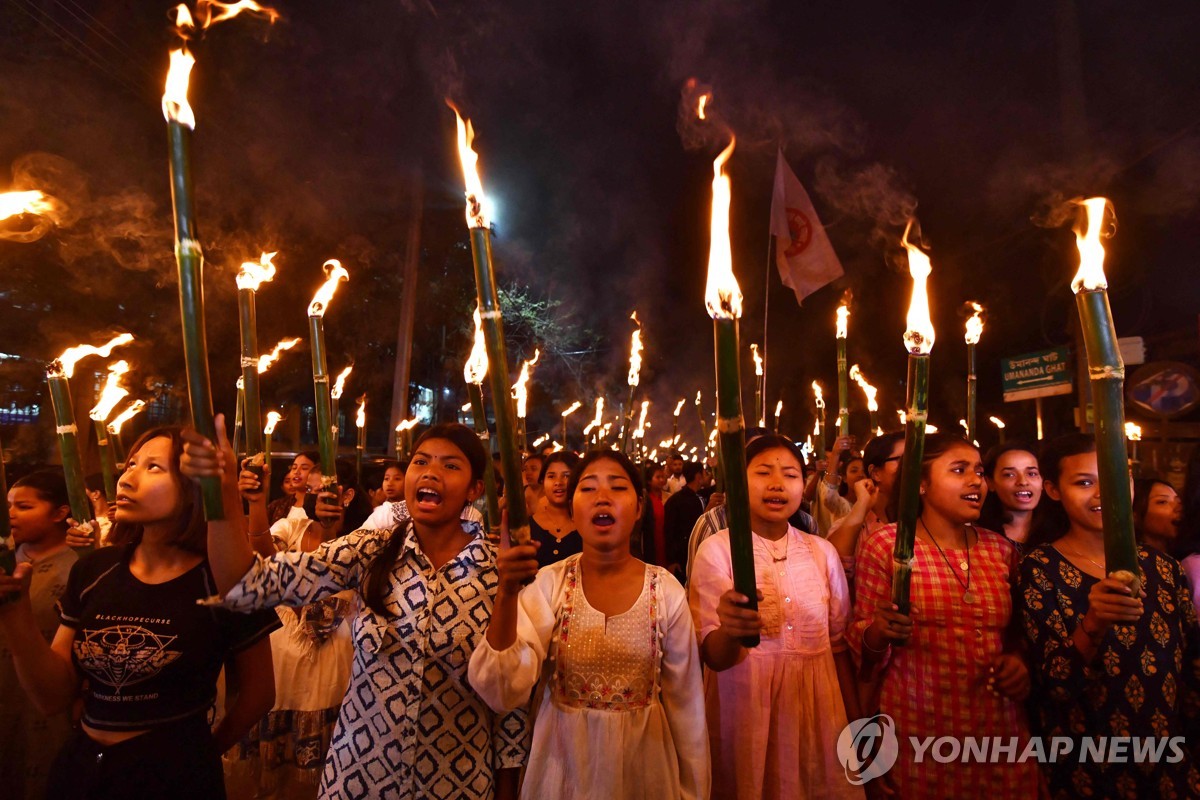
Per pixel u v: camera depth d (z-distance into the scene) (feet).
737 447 5.03
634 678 7.17
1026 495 10.24
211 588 6.77
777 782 8.02
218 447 5.83
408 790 6.92
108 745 6.37
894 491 10.68
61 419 6.89
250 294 7.84
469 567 7.55
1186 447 29.58
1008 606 8.18
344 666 11.67
